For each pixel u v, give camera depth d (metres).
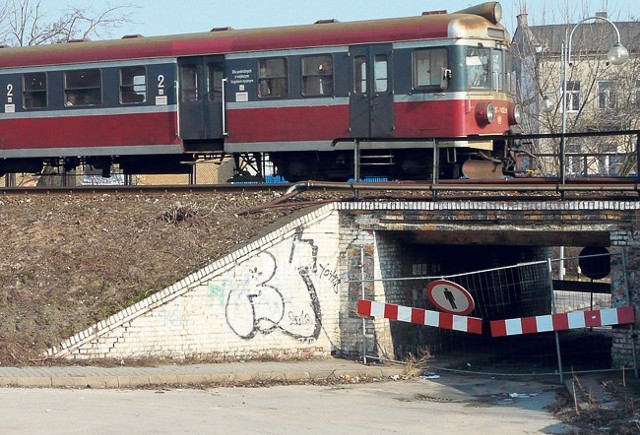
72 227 25.98
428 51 28.09
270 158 31.08
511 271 29.70
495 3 29.19
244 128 30.06
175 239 24.61
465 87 27.94
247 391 19.86
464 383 21.77
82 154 32.22
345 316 24.08
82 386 19.69
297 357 23.52
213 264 22.55
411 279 23.48
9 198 28.67
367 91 28.66
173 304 22.09
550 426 16.50
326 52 29.02
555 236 22.81
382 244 24.31
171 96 30.91
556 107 45.28
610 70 51.31
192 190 27.67
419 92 28.16
